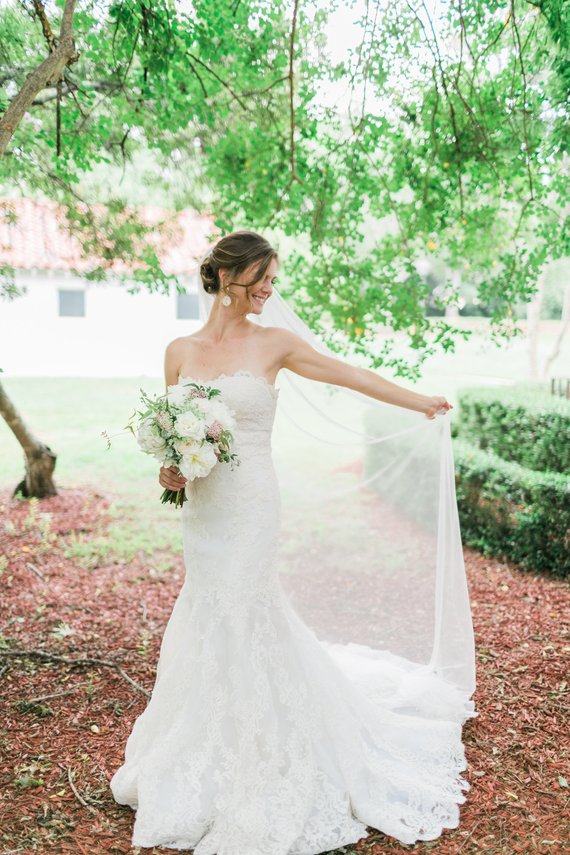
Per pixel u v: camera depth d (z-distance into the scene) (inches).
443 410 127.5
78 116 204.2
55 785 114.7
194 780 103.3
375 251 225.5
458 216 227.3
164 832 100.5
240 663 105.1
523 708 138.3
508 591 205.8
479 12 189.0
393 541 182.9
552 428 252.5
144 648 169.3
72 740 128.5
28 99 131.4
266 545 109.7
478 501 246.7
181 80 192.5
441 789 111.4
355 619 167.2
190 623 109.2
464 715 133.6
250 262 109.7
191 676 107.4
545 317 755.4
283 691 106.9
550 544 216.1
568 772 117.0
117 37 187.0
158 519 289.6
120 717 137.0
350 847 100.7
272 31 194.2
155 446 100.0
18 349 706.8
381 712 123.8
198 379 112.3
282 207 219.3
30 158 223.3
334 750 108.8
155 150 241.0
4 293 251.9
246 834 96.9
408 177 216.5
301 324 139.7
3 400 293.9
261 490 109.8
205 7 180.4
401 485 177.2
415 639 155.3
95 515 292.0
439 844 100.7
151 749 109.8
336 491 241.3
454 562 139.7
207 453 98.5
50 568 228.4
